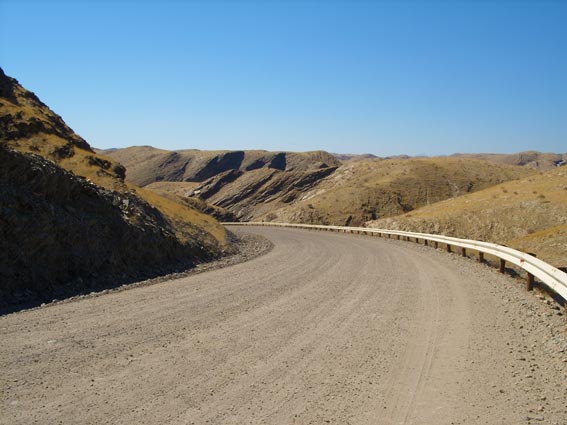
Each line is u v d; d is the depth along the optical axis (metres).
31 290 12.73
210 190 150.38
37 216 14.18
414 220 48.84
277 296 12.32
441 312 10.30
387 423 5.21
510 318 9.58
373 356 7.43
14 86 34.19
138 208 22.31
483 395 5.88
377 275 15.95
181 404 5.65
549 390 5.94
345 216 81.62
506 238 39.69
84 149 32.50
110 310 10.71
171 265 19.86
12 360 7.12
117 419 5.23
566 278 9.47
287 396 5.92
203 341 8.23
